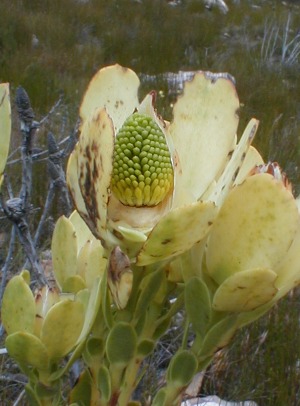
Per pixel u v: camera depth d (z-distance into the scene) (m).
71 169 0.17
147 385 0.43
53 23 1.99
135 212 0.17
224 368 0.50
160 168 0.17
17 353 0.18
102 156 0.15
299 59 1.97
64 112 1.06
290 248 0.17
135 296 0.17
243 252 0.16
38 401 0.19
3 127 0.17
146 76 1.58
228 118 0.19
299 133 1.15
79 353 0.19
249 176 0.16
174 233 0.15
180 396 0.18
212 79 0.19
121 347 0.18
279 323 0.51
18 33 1.81
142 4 2.45
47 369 0.19
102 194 0.15
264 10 2.88
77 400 0.20
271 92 1.53
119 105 0.19
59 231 0.21
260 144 1.01
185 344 0.18
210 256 0.16
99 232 0.16
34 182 0.73
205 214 0.15
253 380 0.50
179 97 0.19
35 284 0.46
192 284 0.17
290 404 0.49
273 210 0.15
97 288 0.19
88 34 2.08
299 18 2.76
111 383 0.18
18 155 0.82
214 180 0.18
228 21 2.62
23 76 1.36
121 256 0.15
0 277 0.52
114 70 0.19
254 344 0.51
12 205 0.28
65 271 0.21
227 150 0.18
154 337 0.18
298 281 0.17
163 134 0.17
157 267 0.17
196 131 0.19
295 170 0.93
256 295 0.16
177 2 2.76
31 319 0.19
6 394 0.42
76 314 0.18
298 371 0.50
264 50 2.11
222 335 0.17
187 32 2.26
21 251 0.55
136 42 2.01
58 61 1.68
